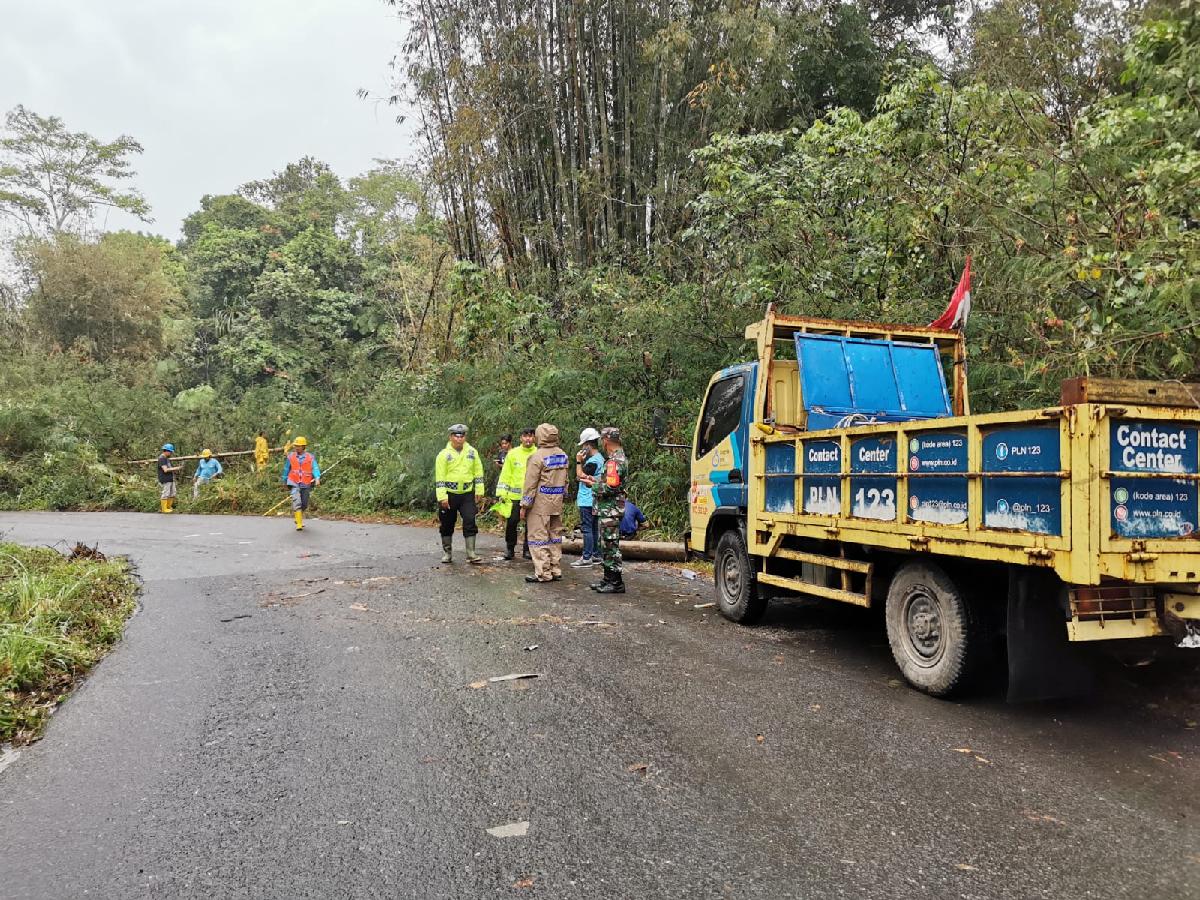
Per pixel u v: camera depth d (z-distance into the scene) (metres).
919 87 9.25
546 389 13.66
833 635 6.45
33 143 40.47
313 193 43.06
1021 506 4.01
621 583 8.37
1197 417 3.85
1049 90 9.03
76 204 41.16
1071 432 3.71
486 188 16.64
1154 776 3.64
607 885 2.79
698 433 7.74
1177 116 6.16
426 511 17.03
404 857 3.01
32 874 2.95
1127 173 6.26
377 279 36.75
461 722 4.45
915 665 4.93
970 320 8.16
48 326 33.81
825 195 10.23
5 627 5.96
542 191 16.59
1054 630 4.32
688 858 2.96
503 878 2.85
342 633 6.57
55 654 5.70
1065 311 7.09
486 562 10.55
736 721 4.42
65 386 25.38
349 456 19.66
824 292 9.78
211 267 39.28
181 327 38.19
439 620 7.00
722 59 14.45
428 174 17.05
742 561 6.79
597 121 15.88
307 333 36.94
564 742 4.14
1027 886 2.74
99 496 21.17
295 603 7.88
